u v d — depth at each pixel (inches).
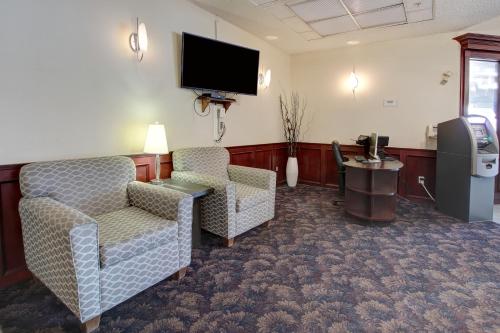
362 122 194.4
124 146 110.9
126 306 74.7
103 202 93.0
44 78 87.0
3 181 80.4
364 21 149.3
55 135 90.7
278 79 206.1
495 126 169.8
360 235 121.2
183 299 77.8
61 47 90.3
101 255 66.7
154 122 120.9
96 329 66.5
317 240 116.0
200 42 131.5
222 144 160.1
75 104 94.9
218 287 83.4
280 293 80.7
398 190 184.2
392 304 75.9
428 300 77.4
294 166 207.5
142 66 114.8
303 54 213.8
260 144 191.2
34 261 76.7
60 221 64.3
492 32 158.4
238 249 107.7
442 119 169.9
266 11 138.5
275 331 66.4
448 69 166.1
